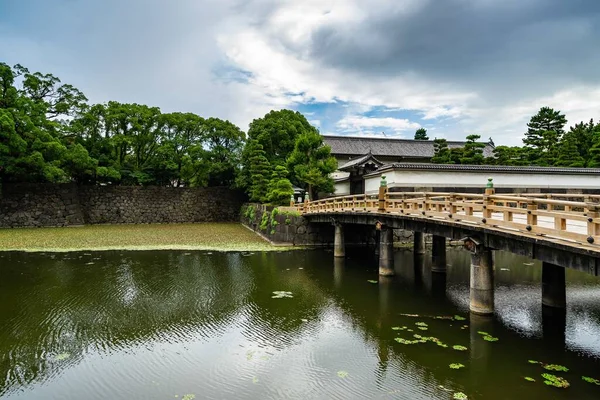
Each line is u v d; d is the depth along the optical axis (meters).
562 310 12.38
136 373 8.52
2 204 33.50
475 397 7.34
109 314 12.30
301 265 20.02
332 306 13.01
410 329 10.85
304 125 42.50
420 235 23.11
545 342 9.91
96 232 31.88
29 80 33.88
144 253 23.02
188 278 16.92
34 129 30.92
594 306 12.88
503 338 10.16
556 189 27.59
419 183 26.56
